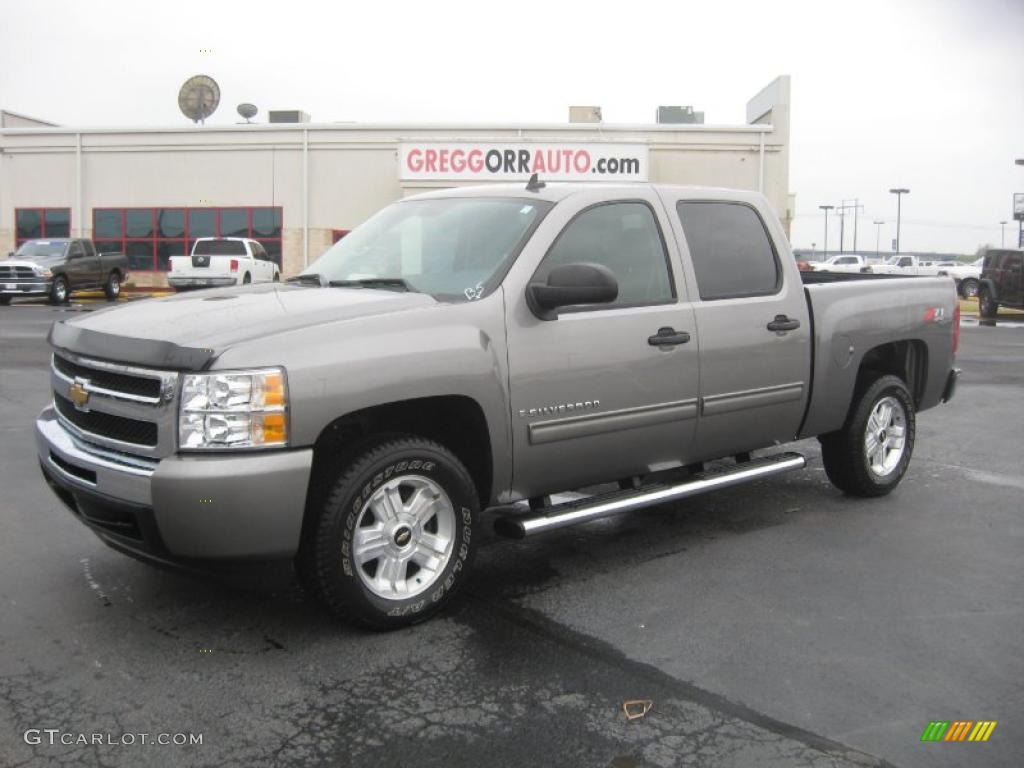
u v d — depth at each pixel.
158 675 3.64
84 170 34.31
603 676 3.68
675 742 3.20
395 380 3.93
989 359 15.41
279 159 33.53
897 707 3.47
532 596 4.54
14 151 34.44
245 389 3.61
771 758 3.10
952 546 5.39
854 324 5.94
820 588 4.69
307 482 3.70
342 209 33.53
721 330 5.19
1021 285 24.81
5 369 12.01
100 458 3.90
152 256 34.34
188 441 3.62
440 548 4.21
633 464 4.94
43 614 4.22
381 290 4.50
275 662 3.77
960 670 3.78
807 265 15.30
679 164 32.34
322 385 3.74
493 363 4.25
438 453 4.14
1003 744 3.21
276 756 3.08
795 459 5.72
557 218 4.68
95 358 3.97
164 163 33.97
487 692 3.54
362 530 3.96
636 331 4.80
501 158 31.09
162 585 4.59
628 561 5.08
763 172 32.31
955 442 8.46
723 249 5.41
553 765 3.04
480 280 4.45
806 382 5.71
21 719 3.30
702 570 4.94
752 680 3.67
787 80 31.98
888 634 4.13
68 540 5.25
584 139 32.28
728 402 5.25
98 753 3.08
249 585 4.60
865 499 6.41
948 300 6.85
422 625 4.17
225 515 3.57
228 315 4.04
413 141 31.39
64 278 26.23
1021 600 4.55
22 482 6.47
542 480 4.59
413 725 3.29
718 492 6.59
